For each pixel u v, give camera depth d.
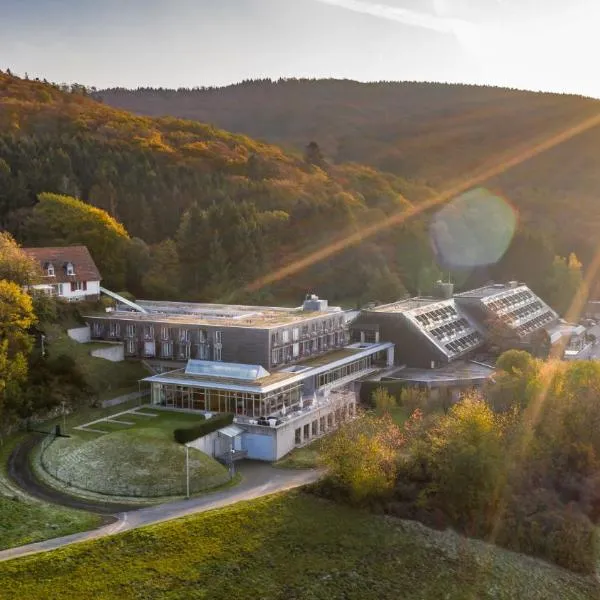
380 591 69.69
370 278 184.25
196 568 66.75
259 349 114.81
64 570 62.75
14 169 191.00
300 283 180.75
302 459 94.56
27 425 93.81
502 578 75.06
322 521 77.50
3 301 99.88
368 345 142.38
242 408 100.50
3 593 58.84
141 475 80.62
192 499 78.81
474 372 138.12
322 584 68.75
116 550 66.50
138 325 123.88
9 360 95.94
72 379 105.12
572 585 77.12
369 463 81.69
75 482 80.00
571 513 86.12
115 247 165.12
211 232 175.88
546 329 184.00
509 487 86.69
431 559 75.50
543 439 96.75
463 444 83.81
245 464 92.75
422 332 142.50
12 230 166.25
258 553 70.62
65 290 132.50
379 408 115.06
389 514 81.31
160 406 105.12
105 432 92.19
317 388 118.62
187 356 120.38
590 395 101.75
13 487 77.50
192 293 169.12
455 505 83.00
